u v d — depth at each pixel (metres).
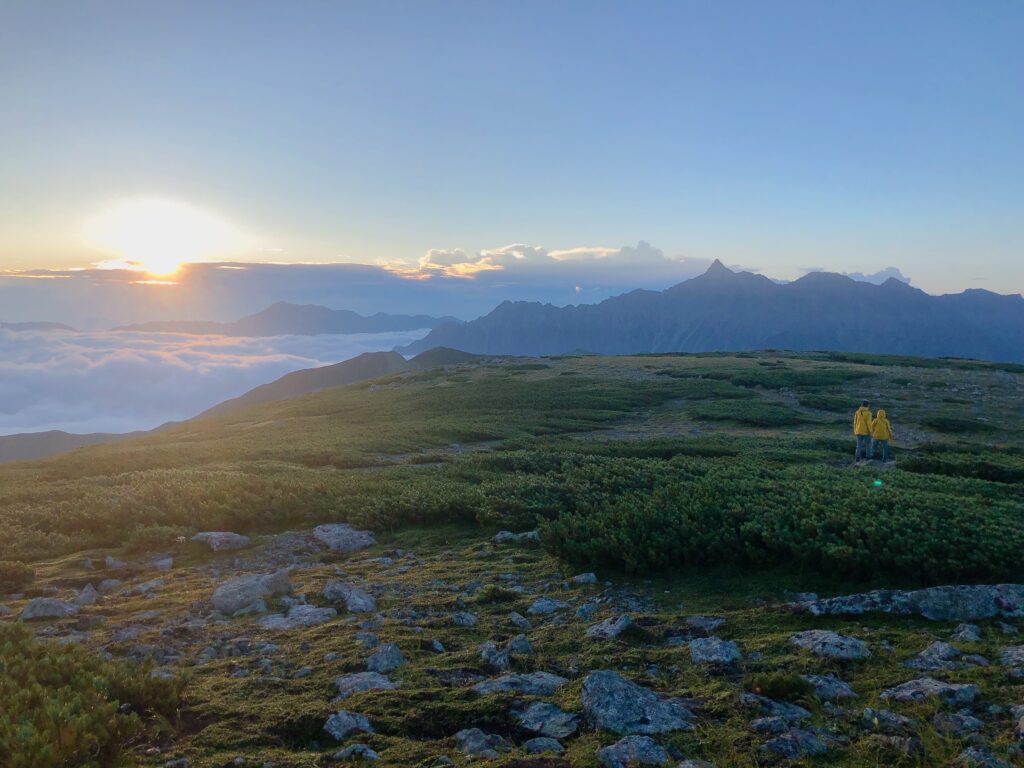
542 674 8.38
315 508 20.17
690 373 86.62
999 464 30.50
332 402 84.38
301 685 8.12
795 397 67.62
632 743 6.43
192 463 37.72
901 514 14.69
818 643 8.87
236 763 6.20
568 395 72.38
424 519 19.34
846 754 6.29
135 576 14.59
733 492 18.58
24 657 8.18
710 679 8.13
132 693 7.36
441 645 9.70
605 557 13.93
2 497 22.53
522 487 21.98
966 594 10.05
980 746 6.20
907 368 85.38
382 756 6.42
